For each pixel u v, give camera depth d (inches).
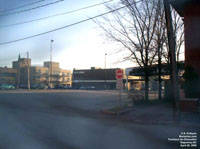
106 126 434.3
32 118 518.3
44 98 1107.9
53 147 288.0
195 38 648.4
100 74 3134.8
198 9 650.8
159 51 754.8
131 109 665.0
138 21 744.3
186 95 627.5
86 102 919.7
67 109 701.9
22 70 3764.8
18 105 796.0
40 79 3722.9
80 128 411.8
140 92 892.0
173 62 472.7
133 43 755.4
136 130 395.9
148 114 577.9
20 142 309.4
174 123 454.6
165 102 802.2
